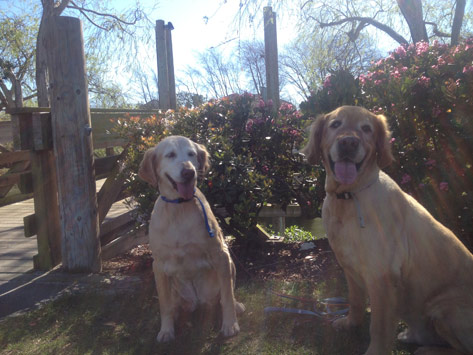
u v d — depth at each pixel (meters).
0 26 9.04
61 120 2.08
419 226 1.26
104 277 2.09
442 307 1.22
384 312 1.18
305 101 2.23
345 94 2.11
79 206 2.13
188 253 1.48
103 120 2.95
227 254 1.54
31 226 2.21
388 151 1.30
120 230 2.79
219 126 2.54
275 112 2.60
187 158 1.53
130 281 2.03
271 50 3.76
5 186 3.41
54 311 1.72
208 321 1.60
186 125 2.50
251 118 2.58
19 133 2.11
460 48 2.21
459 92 1.96
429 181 2.01
